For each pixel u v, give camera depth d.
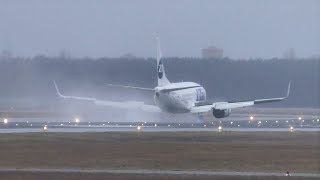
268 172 177.50
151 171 176.12
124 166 189.38
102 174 167.25
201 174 169.25
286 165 192.88
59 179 159.38
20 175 165.00
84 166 189.00
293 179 162.12
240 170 182.50
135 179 160.25
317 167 188.50
